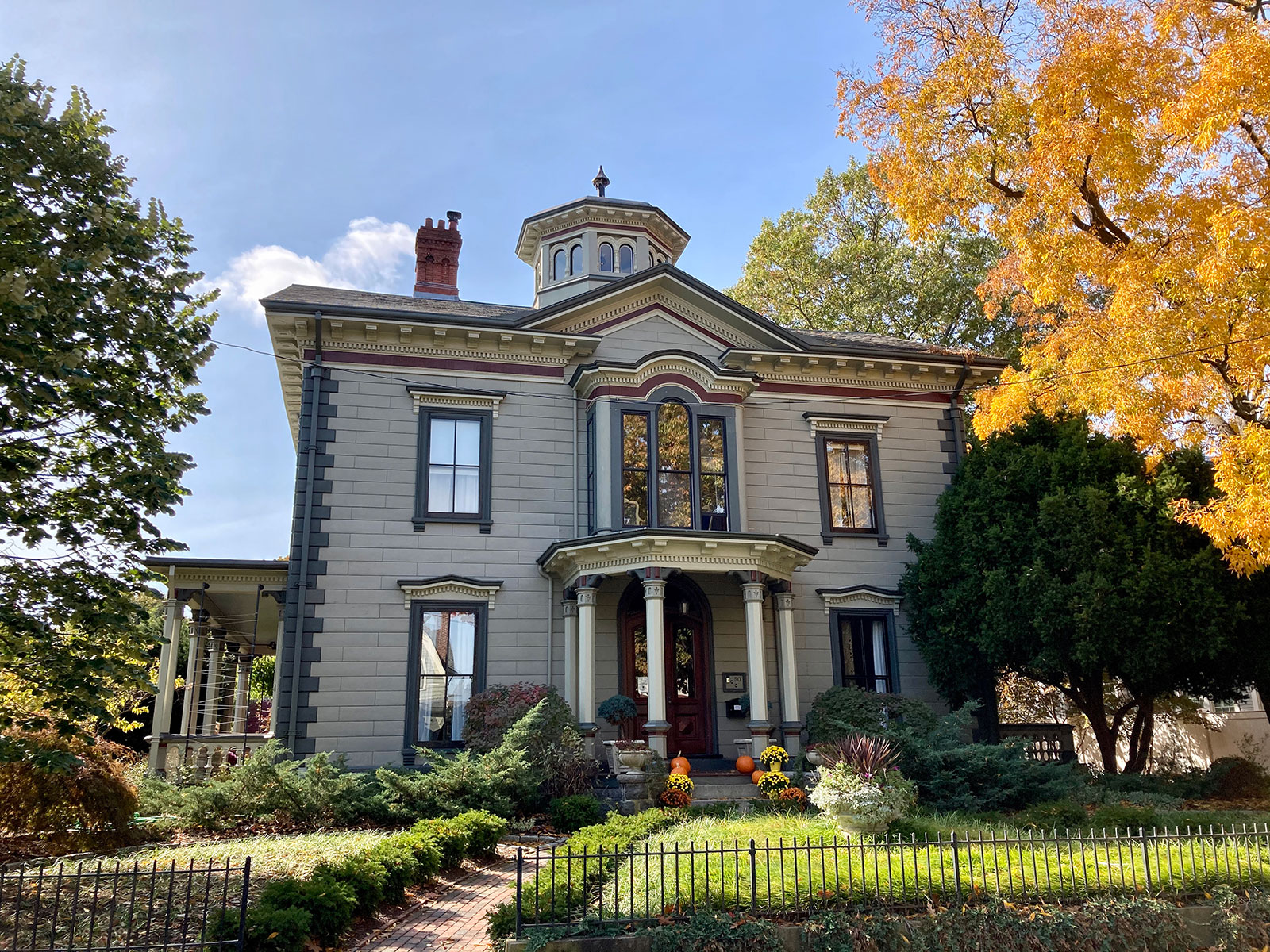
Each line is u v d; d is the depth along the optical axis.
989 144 14.79
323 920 7.41
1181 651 14.71
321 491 16.33
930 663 17.75
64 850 10.77
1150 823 11.28
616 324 18.59
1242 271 12.20
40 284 8.73
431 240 21.75
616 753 14.08
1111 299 15.11
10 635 8.87
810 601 18.33
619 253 23.78
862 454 19.56
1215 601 14.38
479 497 17.16
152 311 10.27
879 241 31.53
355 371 16.98
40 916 7.55
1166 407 13.79
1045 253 14.28
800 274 31.92
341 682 15.69
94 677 9.07
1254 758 20.78
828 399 19.58
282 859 9.51
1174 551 15.09
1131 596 14.65
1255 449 12.20
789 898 7.76
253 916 6.87
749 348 19.22
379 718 15.70
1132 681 15.88
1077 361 14.11
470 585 16.52
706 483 17.53
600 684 16.73
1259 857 9.05
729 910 7.58
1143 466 16.14
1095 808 13.31
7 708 9.12
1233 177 13.13
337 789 12.62
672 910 7.50
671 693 17.31
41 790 10.82
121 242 10.01
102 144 10.34
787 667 16.73
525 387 17.84
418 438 17.02
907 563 18.75
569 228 23.97
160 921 7.54
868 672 18.38
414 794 13.05
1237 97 11.80
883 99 15.72
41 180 9.85
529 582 16.94
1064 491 16.22
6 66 10.32
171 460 9.73
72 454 10.00
